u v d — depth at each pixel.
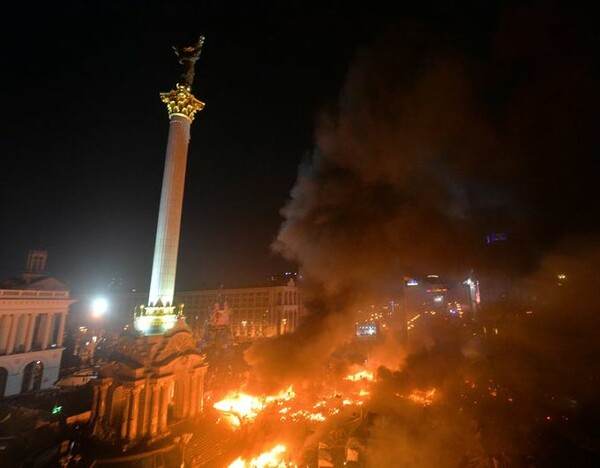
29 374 42.97
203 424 28.80
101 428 23.48
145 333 28.25
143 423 24.09
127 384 23.83
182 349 28.67
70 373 46.12
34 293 43.56
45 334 45.34
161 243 30.45
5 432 25.47
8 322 40.38
